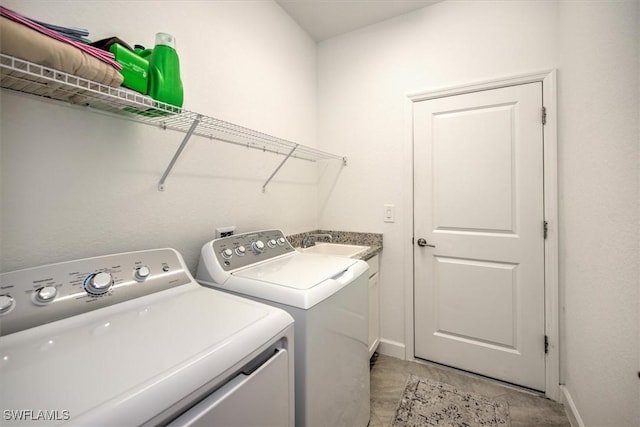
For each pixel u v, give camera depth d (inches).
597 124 45.1
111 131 40.6
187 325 28.8
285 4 75.7
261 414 28.0
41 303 28.2
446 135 75.9
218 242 50.1
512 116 68.5
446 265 77.0
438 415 59.6
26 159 32.7
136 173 43.8
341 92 90.4
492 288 71.7
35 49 25.0
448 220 76.4
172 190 49.1
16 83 29.8
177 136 49.7
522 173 67.7
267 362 29.2
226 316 31.1
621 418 37.9
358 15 80.7
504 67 68.4
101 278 32.8
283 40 77.6
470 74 72.1
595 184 45.9
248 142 65.3
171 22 48.2
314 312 37.5
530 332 67.7
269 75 72.2
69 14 35.7
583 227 51.1
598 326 44.9
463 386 69.4
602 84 43.4
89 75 28.9
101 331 27.3
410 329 81.2
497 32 69.1
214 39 56.5
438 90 75.5
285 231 79.0
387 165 83.9
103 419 17.1
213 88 56.2
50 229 34.6
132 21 42.6
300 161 85.9
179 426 20.7
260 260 54.4
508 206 69.4
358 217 88.6
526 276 67.9
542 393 66.4
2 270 30.8
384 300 85.2
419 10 78.1
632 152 35.8
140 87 36.2
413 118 80.0
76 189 36.9
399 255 82.8
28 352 23.5
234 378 26.2
